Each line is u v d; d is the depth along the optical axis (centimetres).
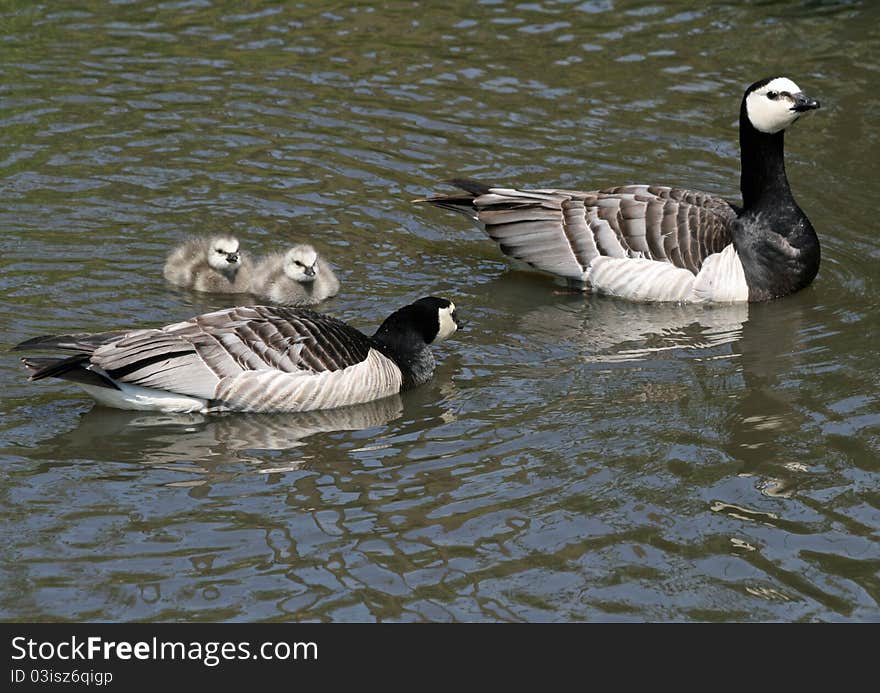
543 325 1628
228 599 1057
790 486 1239
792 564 1120
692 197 1758
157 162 1984
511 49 2452
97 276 1666
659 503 1210
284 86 2267
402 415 1388
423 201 1794
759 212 1723
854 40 2491
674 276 1680
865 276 1755
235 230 1812
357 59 2389
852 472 1264
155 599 1055
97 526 1152
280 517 1174
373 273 1741
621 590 1083
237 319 1368
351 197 1925
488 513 1188
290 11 2603
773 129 1695
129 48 2391
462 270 1772
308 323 1388
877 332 1591
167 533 1145
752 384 1455
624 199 1727
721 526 1173
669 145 2094
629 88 2291
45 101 2159
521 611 1054
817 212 1919
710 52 2442
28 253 1708
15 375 1428
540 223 1733
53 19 2508
